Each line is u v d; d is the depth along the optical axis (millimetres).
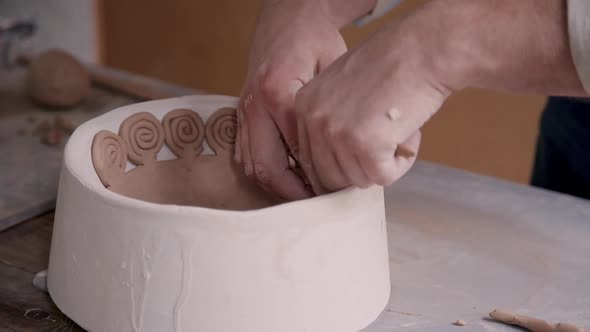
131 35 1965
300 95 615
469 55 576
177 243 602
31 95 1333
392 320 708
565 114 1118
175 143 824
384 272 715
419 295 755
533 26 568
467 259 832
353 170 599
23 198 959
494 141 1638
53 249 714
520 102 1568
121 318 635
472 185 1021
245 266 607
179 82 1953
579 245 866
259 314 619
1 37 1495
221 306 612
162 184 818
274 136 723
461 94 1641
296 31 743
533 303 747
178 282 609
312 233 620
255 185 837
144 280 616
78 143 720
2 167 1063
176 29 1892
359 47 609
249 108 726
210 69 1887
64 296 688
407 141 592
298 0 778
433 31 581
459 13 580
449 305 739
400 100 573
